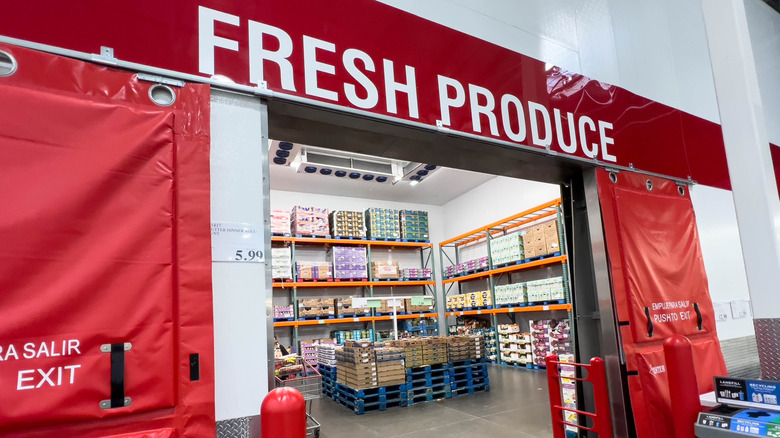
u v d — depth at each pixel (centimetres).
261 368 175
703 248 385
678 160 385
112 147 153
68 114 147
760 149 210
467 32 286
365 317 924
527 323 909
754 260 211
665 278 333
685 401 213
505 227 948
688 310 340
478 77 274
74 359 136
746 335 403
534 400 577
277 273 871
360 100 221
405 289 1073
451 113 255
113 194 150
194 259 163
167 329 153
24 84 143
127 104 160
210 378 159
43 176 139
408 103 239
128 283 148
